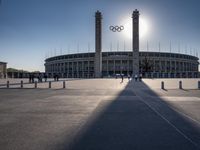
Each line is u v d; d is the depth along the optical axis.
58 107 12.30
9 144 5.89
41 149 5.51
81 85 35.19
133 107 12.35
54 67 146.25
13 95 19.19
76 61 128.75
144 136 6.67
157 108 12.02
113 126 7.93
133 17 100.44
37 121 8.73
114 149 5.51
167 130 7.39
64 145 5.81
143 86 32.25
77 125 8.06
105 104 13.55
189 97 17.50
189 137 6.56
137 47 99.25
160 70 125.31
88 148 5.58
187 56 138.12
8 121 8.73
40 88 27.84
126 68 121.62
